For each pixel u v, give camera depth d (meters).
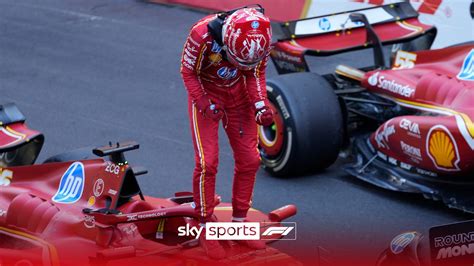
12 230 19.62
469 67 25.09
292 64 28.72
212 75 17.94
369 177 26.73
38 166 20.94
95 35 47.84
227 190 27.03
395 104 27.58
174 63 42.50
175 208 18.20
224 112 18.22
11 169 21.33
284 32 28.83
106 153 18.27
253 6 17.84
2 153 22.78
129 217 18.00
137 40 46.50
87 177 19.62
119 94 37.88
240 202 18.55
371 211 25.09
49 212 19.28
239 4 48.06
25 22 51.09
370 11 29.78
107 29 48.84
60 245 18.36
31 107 36.31
